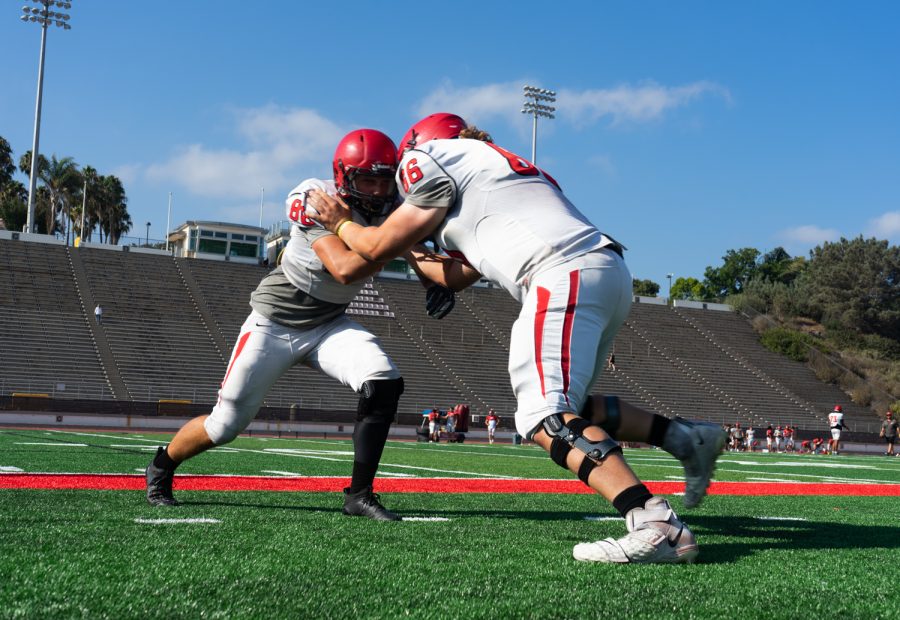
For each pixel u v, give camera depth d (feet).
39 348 98.84
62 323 104.88
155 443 39.42
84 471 19.34
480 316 133.28
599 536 10.50
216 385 101.35
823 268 192.44
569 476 25.30
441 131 10.56
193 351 106.73
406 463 30.60
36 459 23.59
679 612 6.27
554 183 10.31
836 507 16.92
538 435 9.02
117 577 6.87
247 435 84.38
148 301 114.83
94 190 214.69
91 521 10.41
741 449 104.53
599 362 10.10
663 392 125.39
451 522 11.75
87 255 120.98
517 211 9.56
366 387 12.04
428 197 9.85
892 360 172.35
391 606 6.17
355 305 127.13
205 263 127.95
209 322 114.11
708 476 10.04
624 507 8.57
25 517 10.57
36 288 110.01
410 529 10.71
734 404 126.72
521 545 9.49
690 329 148.66
